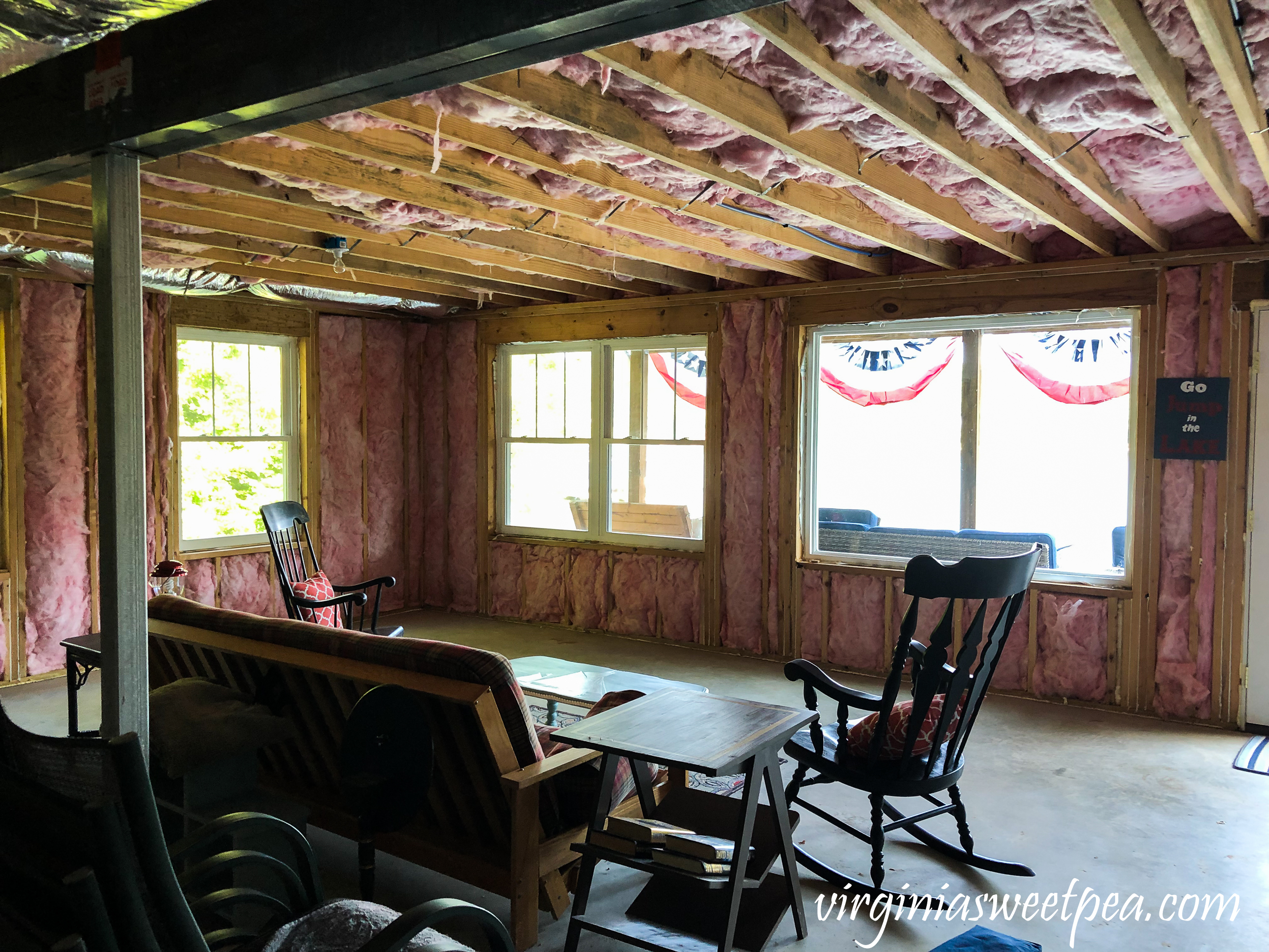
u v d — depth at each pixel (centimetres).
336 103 180
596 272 561
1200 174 342
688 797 261
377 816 216
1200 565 439
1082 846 303
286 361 640
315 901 191
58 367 518
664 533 622
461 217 380
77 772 127
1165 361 445
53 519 518
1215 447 432
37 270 496
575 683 374
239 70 182
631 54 217
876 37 218
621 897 267
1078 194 380
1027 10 211
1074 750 397
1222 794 347
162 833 123
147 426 550
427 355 723
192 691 251
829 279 537
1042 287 473
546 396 672
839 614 542
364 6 165
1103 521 765
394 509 712
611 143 296
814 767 270
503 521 700
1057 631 477
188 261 492
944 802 338
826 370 704
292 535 631
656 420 621
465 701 218
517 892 233
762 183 339
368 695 215
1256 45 229
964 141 292
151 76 196
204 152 284
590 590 642
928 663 245
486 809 244
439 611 714
